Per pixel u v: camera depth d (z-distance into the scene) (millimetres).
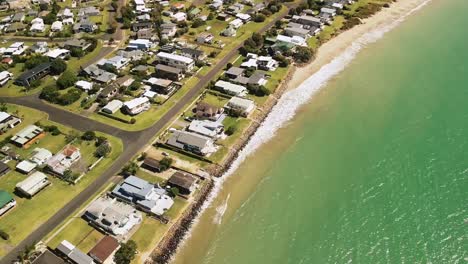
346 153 78625
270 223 65062
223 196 70000
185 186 68188
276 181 73000
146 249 59781
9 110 91812
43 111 91188
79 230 62500
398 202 67188
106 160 76250
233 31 122688
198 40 118250
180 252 60562
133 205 66125
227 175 74188
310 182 72500
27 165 74312
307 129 85812
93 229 62688
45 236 61594
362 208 66625
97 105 92250
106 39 123938
